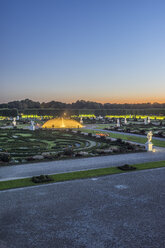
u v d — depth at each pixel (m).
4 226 13.66
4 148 37.84
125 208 16.23
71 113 151.00
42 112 147.25
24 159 30.28
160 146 42.09
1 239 12.39
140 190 19.67
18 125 86.25
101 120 113.44
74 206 16.41
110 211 15.74
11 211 15.50
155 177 23.34
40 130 64.56
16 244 11.96
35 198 17.70
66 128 74.56
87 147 40.31
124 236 12.82
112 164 28.61
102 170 25.62
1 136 51.03
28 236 12.70
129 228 13.66
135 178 22.97
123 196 18.34
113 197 18.11
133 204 16.89
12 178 22.47
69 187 20.20
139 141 48.25
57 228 13.53
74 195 18.41
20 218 14.61
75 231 13.24
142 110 152.62
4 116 130.00
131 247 11.86
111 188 20.08
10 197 17.83
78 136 54.03
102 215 15.17
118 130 67.88
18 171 24.95
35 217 14.76
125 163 29.23
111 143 43.69
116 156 33.31
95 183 21.34
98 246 11.89
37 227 13.60
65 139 49.56
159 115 149.88
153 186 20.67
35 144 41.16
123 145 42.03
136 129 71.75
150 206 16.61
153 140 49.62
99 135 56.41
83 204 16.75
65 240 12.37
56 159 30.52
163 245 12.07
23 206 16.28
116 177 23.23
